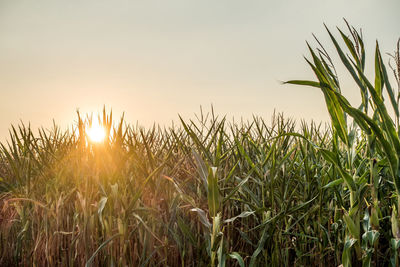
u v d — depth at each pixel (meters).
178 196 2.48
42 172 3.19
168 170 2.91
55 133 3.79
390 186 2.68
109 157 2.61
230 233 2.85
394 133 2.05
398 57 2.25
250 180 3.03
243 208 2.92
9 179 3.56
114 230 2.61
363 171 2.59
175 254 2.71
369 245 2.47
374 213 2.26
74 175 2.97
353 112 2.15
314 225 2.71
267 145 3.16
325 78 2.24
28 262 2.96
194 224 2.83
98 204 2.50
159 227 2.58
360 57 2.33
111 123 2.68
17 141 3.25
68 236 2.90
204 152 2.64
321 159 3.15
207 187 2.16
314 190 2.91
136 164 2.74
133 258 2.59
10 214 3.37
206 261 2.60
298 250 2.77
